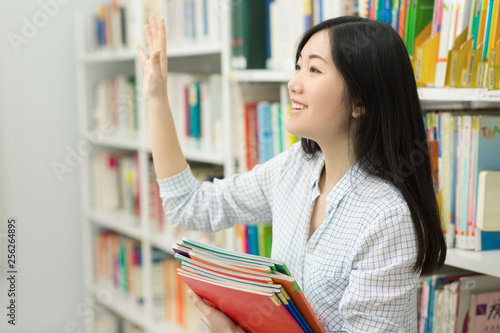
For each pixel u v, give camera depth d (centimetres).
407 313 94
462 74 109
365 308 87
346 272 91
